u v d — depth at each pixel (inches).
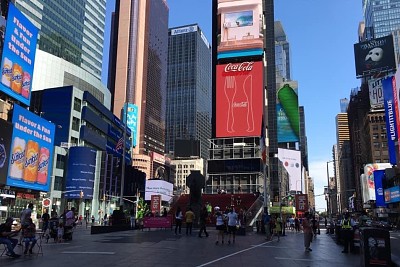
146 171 7003.0
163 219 1422.2
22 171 2273.6
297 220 1843.0
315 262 586.9
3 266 477.1
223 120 3548.2
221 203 2452.0
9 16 2324.1
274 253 704.4
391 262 510.0
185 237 1037.8
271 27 5698.8
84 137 3491.6
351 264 570.6
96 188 3412.9
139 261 528.4
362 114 6166.3
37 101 3452.3
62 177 3159.5
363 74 5378.9
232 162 3427.7
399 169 3235.7
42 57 4114.2
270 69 5526.6
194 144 5064.0
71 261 523.5
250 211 2133.4
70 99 3388.3
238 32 3794.3
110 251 653.9
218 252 675.4
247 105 3535.9
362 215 813.9
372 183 4606.3
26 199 2400.3
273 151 5270.7
